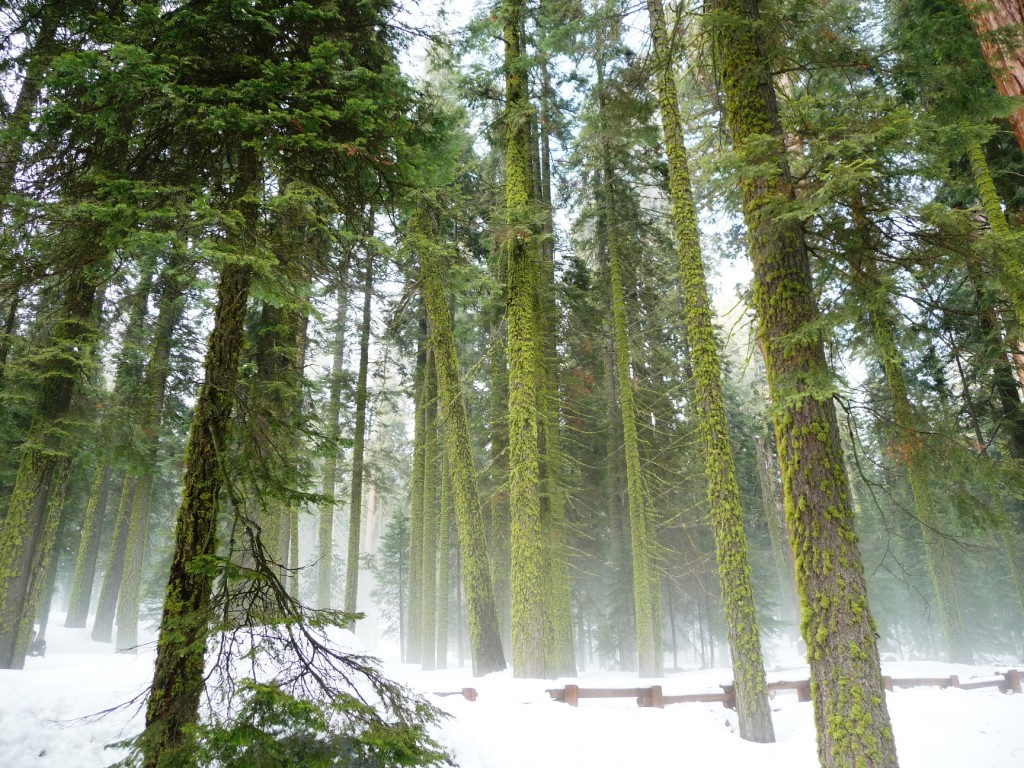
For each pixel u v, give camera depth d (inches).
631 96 433.4
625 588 882.8
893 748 195.2
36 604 439.2
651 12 450.9
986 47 405.7
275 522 510.0
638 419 805.9
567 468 834.2
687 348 842.8
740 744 320.2
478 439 891.4
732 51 288.4
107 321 533.6
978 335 569.9
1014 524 809.5
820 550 218.8
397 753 165.5
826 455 227.0
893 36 437.7
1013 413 629.6
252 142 229.1
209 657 193.0
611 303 775.7
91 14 265.3
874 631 209.5
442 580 932.0
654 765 286.7
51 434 419.2
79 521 989.8
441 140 296.7
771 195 252.1
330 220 291.6
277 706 152.4
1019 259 223.9
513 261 522.3
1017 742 313.3
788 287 245.3
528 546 461.4
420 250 314.8
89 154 256.8
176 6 247.0
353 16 300.7
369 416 949.2
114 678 279.6
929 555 685.9
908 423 263.4
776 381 238.8
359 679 218.8
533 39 580.1
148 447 483.2
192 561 174.9
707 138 463.5
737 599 357.7
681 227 423.5
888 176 228.1
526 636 443.2
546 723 327.9
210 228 240.1
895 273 254.8
